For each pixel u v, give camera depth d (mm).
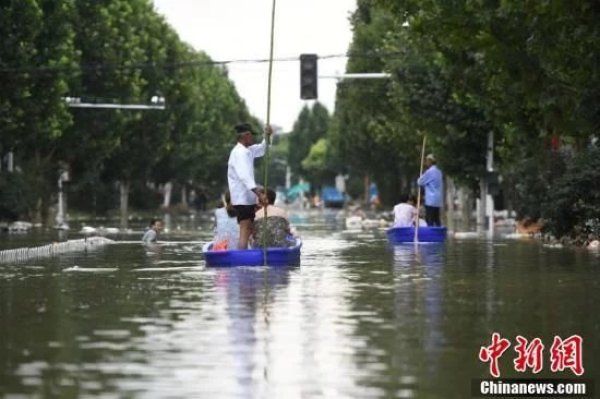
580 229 58938
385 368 19594
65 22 105188
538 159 68062
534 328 23969
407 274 38312
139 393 17625
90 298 30516
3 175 109750
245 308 27734
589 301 29094
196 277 37469
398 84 94062
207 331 23766
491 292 31547
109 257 50500
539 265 42781
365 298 30000
